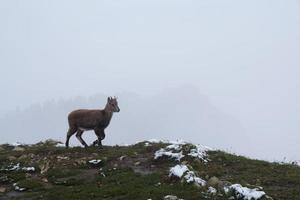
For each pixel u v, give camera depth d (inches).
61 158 761.0
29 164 727.7
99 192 576.4
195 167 681.0
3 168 711.1
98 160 717.9
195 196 540.4
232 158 735.1
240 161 719.1
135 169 685.9
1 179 661.3
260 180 618.8
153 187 579.8
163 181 609.0
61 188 607.5
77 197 563.5
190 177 595.2
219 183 589.3
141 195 547.8
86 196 566.3
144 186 589.3
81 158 749.9
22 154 811.4
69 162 733.3
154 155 738.8
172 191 558.9
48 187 622.8
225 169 679.7
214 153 767.7
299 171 668.7
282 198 547.5
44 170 692.1
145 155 765.3
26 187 620.4
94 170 696.4
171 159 715.4
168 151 753.0
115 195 567.5
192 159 715.4
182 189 573.3
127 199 544.1
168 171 652.1
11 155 803.4
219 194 551.8
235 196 547.8
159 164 707.4
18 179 661.3
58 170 689.0
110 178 634.8
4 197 590.2
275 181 616.1
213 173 649.0
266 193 560.1
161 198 536.7
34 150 829.2
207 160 721.0
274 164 716.7
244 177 633.0
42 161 745.0
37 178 663.1
